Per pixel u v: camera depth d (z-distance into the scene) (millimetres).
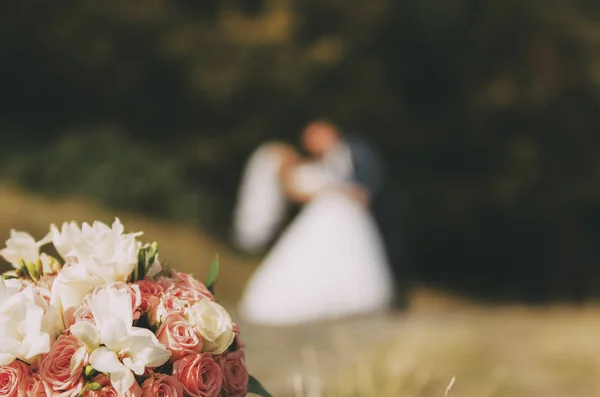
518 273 19656
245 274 12047
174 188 14469
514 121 19516
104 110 17984
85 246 1771
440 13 19328
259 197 10617
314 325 7340
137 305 1641
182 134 18297
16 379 1577
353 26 18938
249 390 1842
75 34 17469
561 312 10664
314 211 8664
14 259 1843
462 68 19609
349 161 8859
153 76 18125
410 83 19719
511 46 19672
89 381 1591
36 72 17422
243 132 18219
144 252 1760
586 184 19203
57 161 14078
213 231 15391
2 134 15602
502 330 6871
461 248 19469
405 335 6000
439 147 19422
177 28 18062
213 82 17844
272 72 18219
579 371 5035
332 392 3494
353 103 18625
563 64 19531
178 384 1607
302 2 18641
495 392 4211
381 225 9031
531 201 19234
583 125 19422
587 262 19562
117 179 14023
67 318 1647
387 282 8602
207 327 1652
